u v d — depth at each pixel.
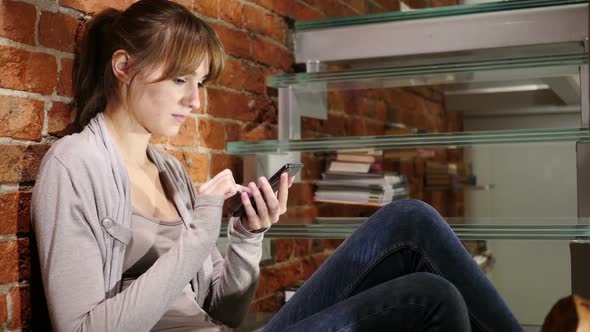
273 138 2.70
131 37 1.51
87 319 1.28
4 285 1.46
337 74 2.50
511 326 1.44
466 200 4.42
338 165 2.74
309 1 3.00
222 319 1.70
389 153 3.46
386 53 2.74
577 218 2.03
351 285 1.53
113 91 1.54
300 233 2.07
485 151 4.38
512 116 4.27
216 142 2.30
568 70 2.42
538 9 2.66
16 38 1.49
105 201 1.42
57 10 1.60
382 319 1.30
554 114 4.14
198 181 2.19
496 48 2.69
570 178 4.22
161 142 2.00
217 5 2.31
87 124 1.57
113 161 1.46
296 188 2.68
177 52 1.49
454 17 2.66
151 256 1.51
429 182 4.01
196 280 1.65
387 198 2.65
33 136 1.53
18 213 1.49
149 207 1.57
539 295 4.25
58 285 1.30
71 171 1.38
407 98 3.98
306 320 1.33
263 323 2.17
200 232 1.40
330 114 3.07
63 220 1.33
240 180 2.44
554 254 4.22
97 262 1.35
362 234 1.55
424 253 1.50
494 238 1.93
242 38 2.47
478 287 1.46
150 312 1.31
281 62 2.76
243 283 1.66
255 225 1.61
